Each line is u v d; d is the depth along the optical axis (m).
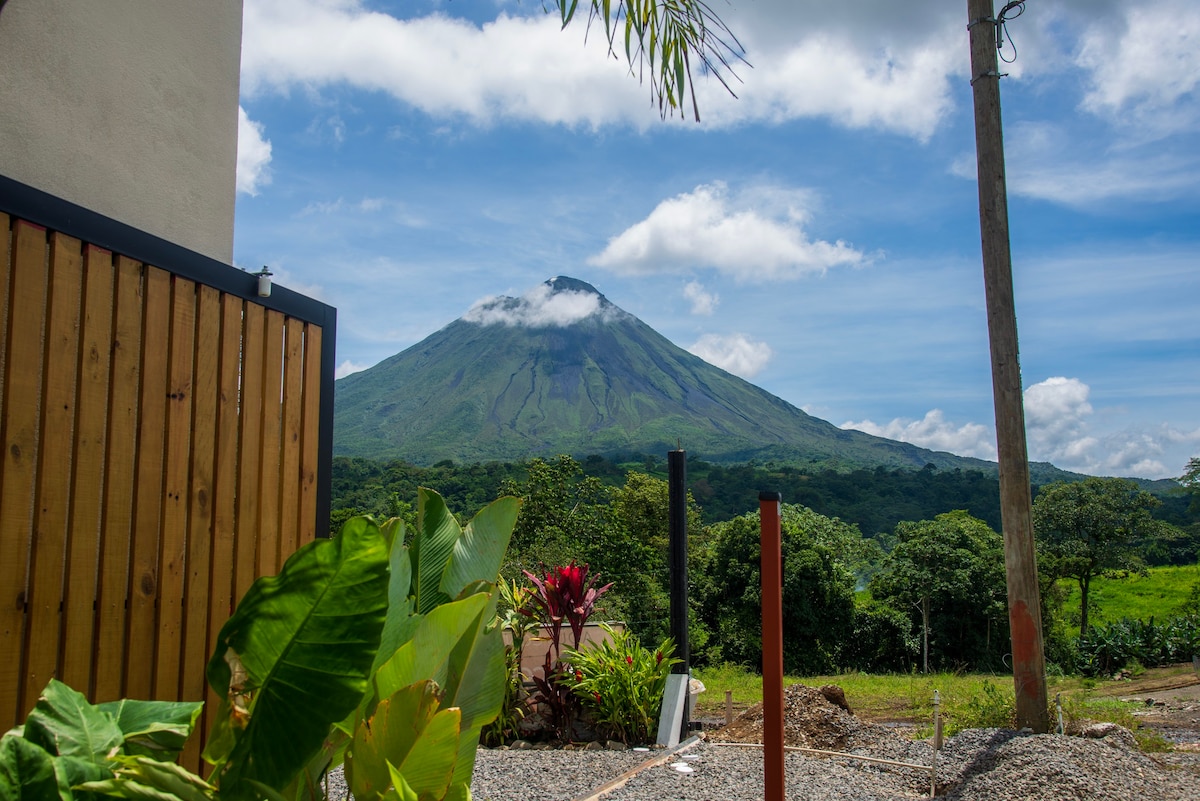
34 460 2.68
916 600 31.83
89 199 3.44
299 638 1.86
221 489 3.44
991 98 7.94
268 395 3.75
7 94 3.08
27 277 2.67
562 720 6.99
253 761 1.83
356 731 2.05
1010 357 7.60
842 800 4.93
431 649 2.29
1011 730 6.56
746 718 7.38
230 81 4.39
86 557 2.83
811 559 31.70
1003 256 7.76
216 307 3.46
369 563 1.88
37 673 2.64
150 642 3.07
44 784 1.60
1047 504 33.31
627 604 21.67
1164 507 42.97
